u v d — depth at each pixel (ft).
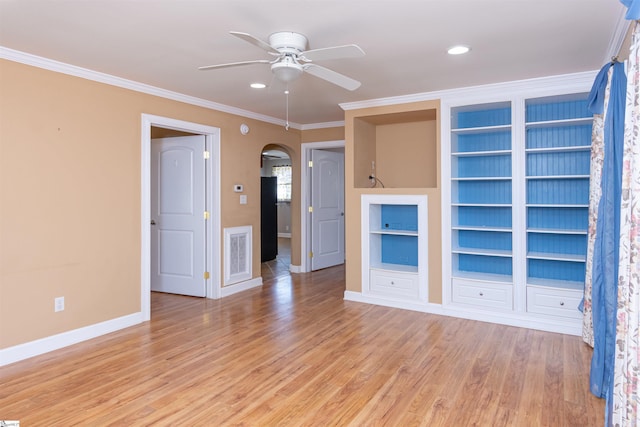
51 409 7.88
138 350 10.88
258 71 11.68
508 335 11.96
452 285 13.93
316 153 21.97
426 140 16.52
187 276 16.67
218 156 16.22
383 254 16.88
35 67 10.48
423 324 12.99
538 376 9.24
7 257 10.01
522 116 12.76
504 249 14.34
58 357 10.41
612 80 7.76
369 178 17.06
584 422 7.40
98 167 11.98
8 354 9.99
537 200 13.70
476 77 12.27
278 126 19.77
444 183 13.98
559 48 9.91
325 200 22.65
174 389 8.71
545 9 7.90
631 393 5.64
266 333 12.20
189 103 14.85
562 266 13.39
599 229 8.36
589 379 8.95
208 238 16.28
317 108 16.78
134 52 10.14
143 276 13.32
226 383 8.98
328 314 14.11
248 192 17.92
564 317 12.21
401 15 8.10
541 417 7.58
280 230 39.52
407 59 10.66
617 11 8.00
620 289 6.38
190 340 11.63
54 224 10.93
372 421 7.50
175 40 9.34
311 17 8.13
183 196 16.63
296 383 8.98
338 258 23.61
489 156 14.51
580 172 13.03
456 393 8.51
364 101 15.30
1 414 7.70
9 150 10.02
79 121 11.48
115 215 12.46
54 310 10.94
